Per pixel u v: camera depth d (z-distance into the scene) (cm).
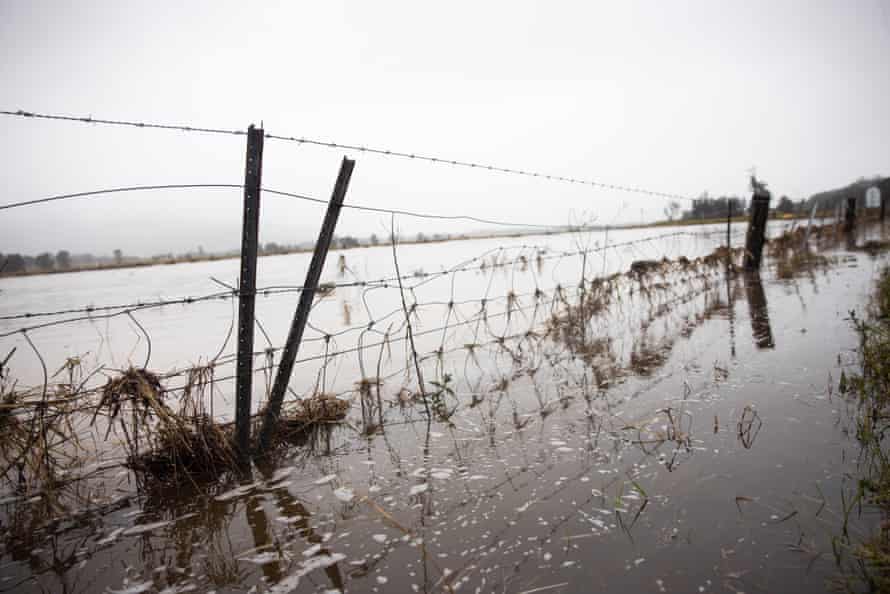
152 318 1095
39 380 605
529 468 326
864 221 2769
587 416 406
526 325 801
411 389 512
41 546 272
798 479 285
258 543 266
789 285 955
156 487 334
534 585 219
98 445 408
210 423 354
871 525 239
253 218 337
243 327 348
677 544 239
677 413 394
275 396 375
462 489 306
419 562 241
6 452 308
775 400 402
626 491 289
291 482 331
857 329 565
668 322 725
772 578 212
